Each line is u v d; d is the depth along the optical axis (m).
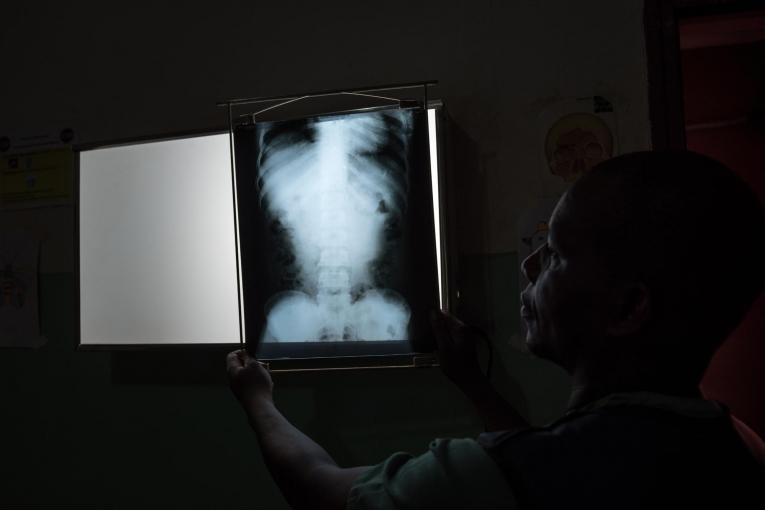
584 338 0.52
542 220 1.18
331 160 1.11
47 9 1.48
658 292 0.46
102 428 1.40
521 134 1.20
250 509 1.30
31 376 1.46
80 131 1.44
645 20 1.16
